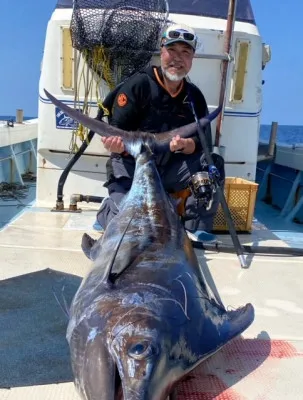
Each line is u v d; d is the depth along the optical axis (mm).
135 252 2232
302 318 2594
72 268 3156
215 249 3646
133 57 4441
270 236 4191
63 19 4559
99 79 4598
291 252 3645
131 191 2893
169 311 1740
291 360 2137
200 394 1855
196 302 1912
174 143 3240
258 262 3455
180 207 3768
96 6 4363
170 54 3422
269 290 2961
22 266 3158
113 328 1607
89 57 4523
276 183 7203
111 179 3715
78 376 1597
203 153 3582
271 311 2662
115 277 1914
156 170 2943
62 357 2086
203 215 3727
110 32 4312
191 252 2498
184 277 2047
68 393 1839
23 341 2215
